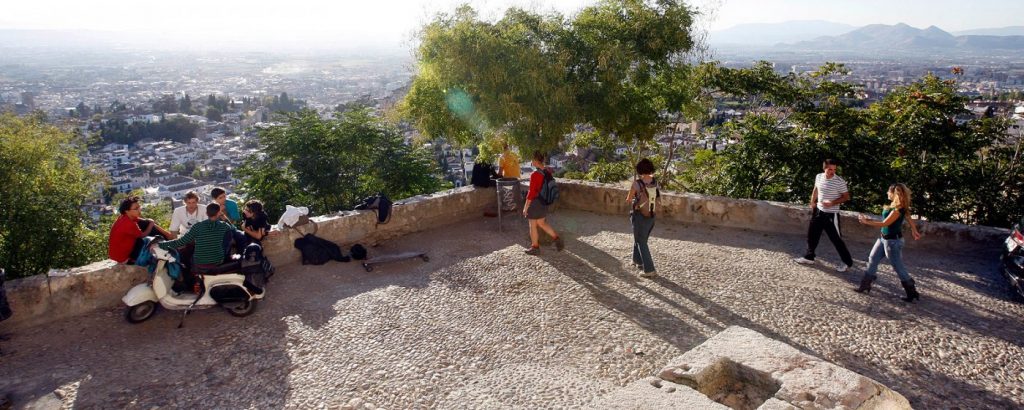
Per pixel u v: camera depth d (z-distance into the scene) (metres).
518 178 9.73
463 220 9.93
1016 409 4.20
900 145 11.96
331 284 6.85
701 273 7.10
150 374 4.75
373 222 8.46
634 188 6.93
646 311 5.96
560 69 9.32
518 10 9.80
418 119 10.27
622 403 3.46
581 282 6.84
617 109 10.14
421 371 4.77
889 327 5.52
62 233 17.14
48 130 18.47
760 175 12.45
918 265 7.32
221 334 5.48
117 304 6.09
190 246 6.14
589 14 10.52
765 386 3.77
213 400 4.37
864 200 12.01
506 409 4.17
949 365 4.81
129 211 6.09
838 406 3.35
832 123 12.51
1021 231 6.29
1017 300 6.18
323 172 19.27
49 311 5.66
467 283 6.86
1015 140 11.74
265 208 18.78
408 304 6.21
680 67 11.34
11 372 4.78
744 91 13.59
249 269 5.88
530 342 5.29
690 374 3.80
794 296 6.31
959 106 11.94
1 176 16.45
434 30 9.26
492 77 8.94
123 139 135.12
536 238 7.91
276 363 4.92
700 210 9.38
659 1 10.82
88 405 4.30
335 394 4.43
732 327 4.55
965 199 11.28
